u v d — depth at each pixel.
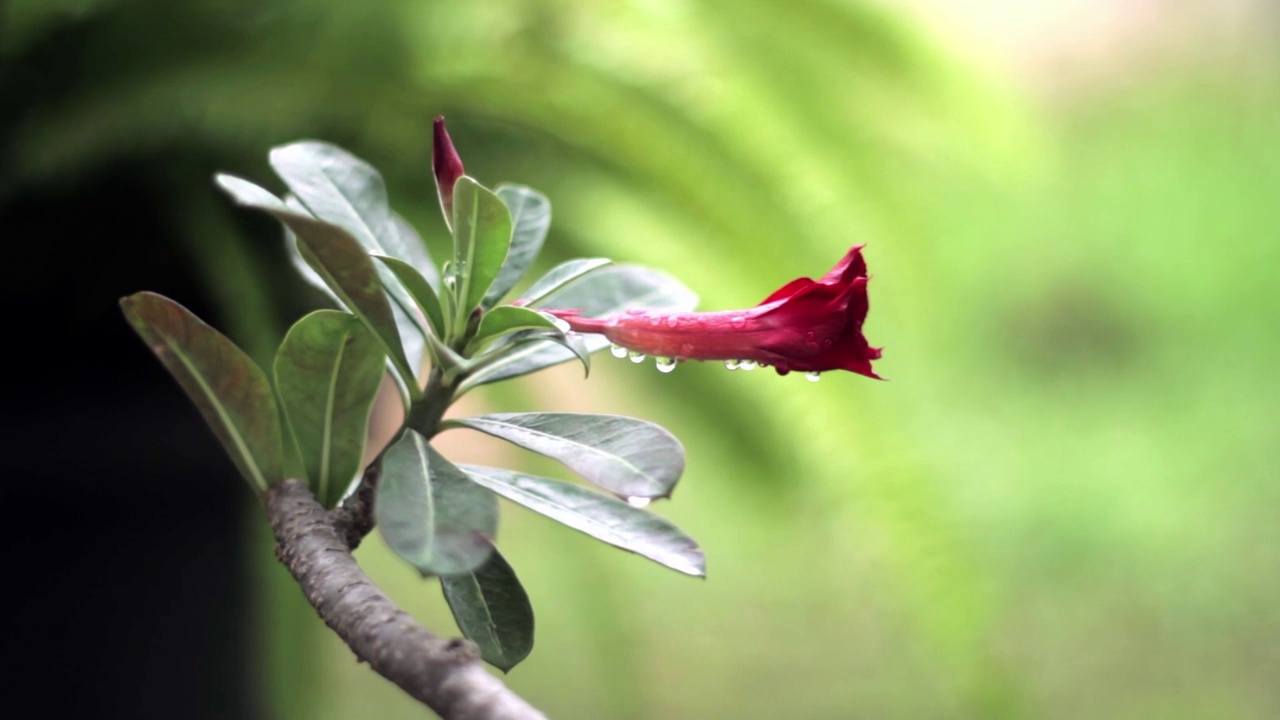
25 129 0.81
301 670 0.95
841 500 1.01
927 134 1.11
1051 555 1.75
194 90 0.79
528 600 0.60
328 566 0.57
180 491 0.89
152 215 0.86
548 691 1.48
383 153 0.92
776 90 0.95
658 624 1.66
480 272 0.60
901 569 1.00
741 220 0.97
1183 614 1.68
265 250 0.92
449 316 0.62
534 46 0.89
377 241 0.63
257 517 0.91
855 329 0.59
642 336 0.60
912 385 1.12
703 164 0.94
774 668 1.58
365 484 0.60
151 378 0.87
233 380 0.60
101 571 0.88
